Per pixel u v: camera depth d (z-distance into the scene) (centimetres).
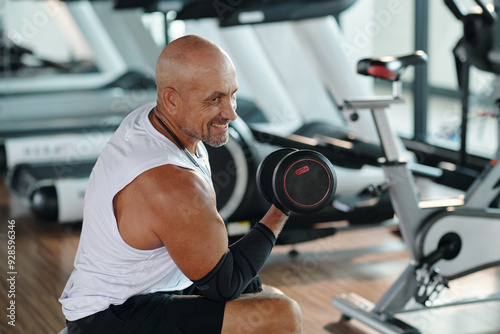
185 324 171
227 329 171
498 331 261
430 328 264
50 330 265
